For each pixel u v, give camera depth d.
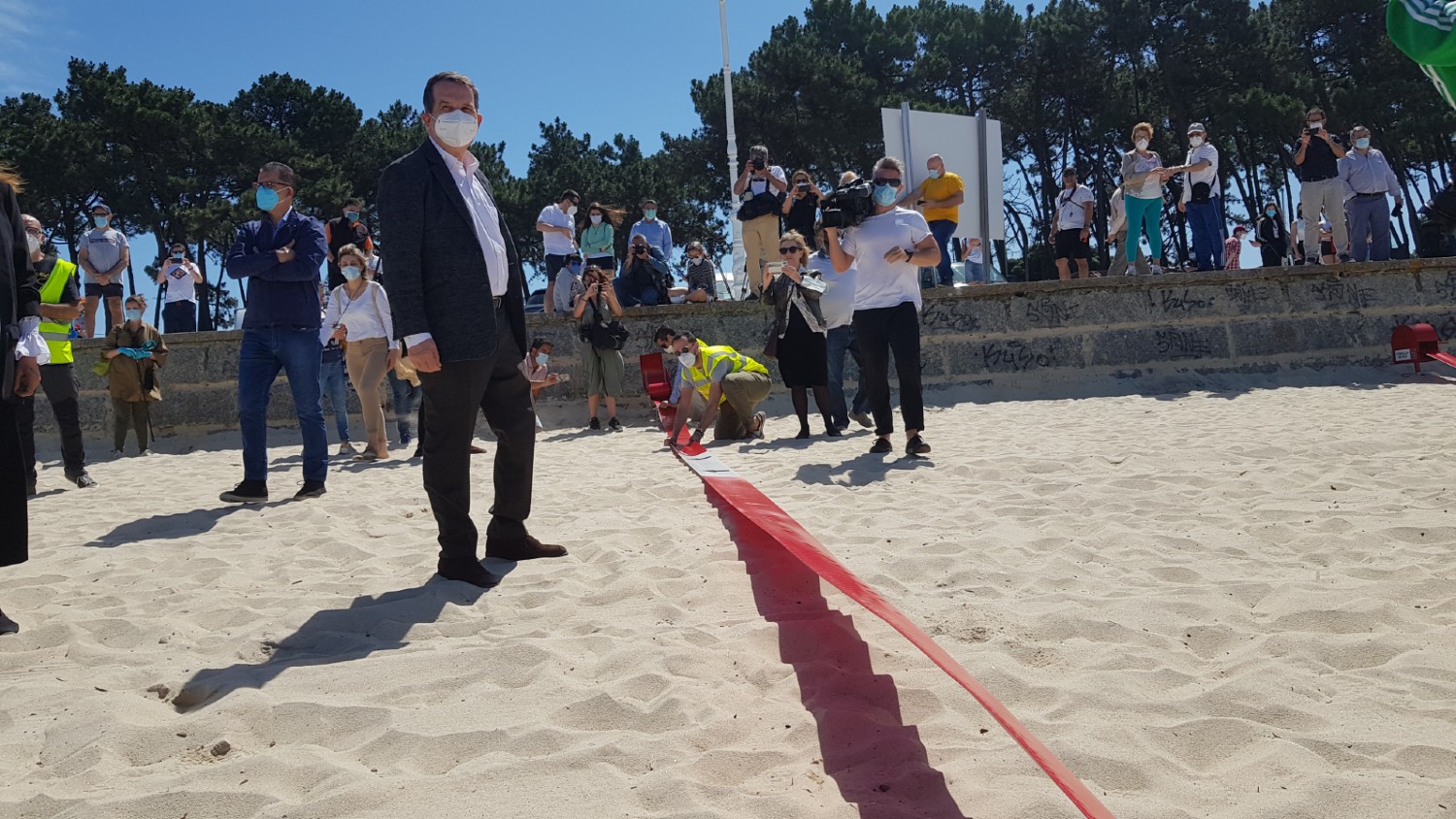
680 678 2.86
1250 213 37.44
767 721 2.57
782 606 3.59
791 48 34.84
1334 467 5.98
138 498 7.39
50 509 6.97
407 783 2.24
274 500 6.71
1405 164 34.81
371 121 42.59
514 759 2.36
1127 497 5.37
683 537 4.78
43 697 2.82
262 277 6.37
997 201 13.78
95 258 12.69
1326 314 13.34
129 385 11.15
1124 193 13.40
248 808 2.17
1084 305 13.17
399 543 5.00
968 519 4.99
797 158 36.56
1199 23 33.12
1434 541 4.19
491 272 4.20
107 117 34.34
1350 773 2.21
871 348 7.30
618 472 7.44
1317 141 13.63
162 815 2.14
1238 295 13.28
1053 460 6.64
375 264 11.58
